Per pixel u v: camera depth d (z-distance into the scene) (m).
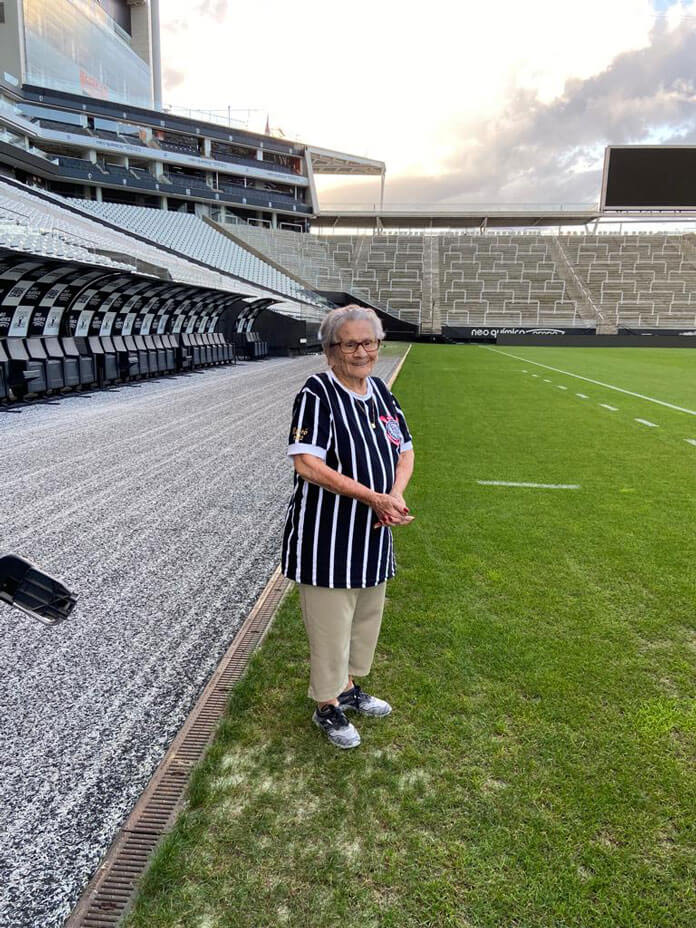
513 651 3.00
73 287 12.77
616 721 2.47
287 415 10.49
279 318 28.06
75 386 13.38
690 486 6.23
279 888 1.70
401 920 1.61
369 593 2.35
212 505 5.53
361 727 2.42
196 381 16.28
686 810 2.01
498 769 2.18
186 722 2.49
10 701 2.64
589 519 5.14
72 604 1.54
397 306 49.03
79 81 55.34
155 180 50.41
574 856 1.82
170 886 1.70
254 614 3.47
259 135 57.41
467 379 17.05
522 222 63.19
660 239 53.88
